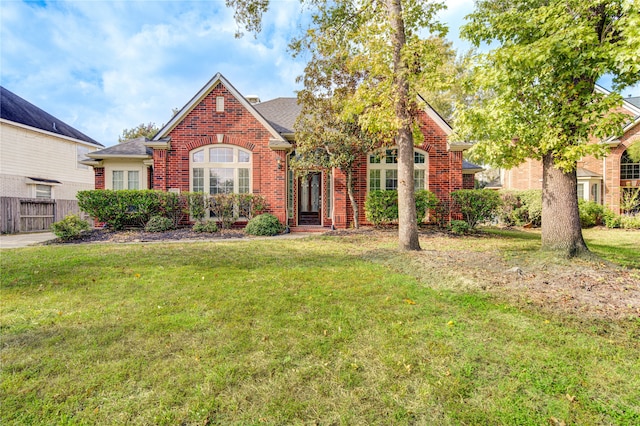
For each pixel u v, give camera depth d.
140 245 9.02
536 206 14.72
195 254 7.60
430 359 2.88
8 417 2.18
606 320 3.61
